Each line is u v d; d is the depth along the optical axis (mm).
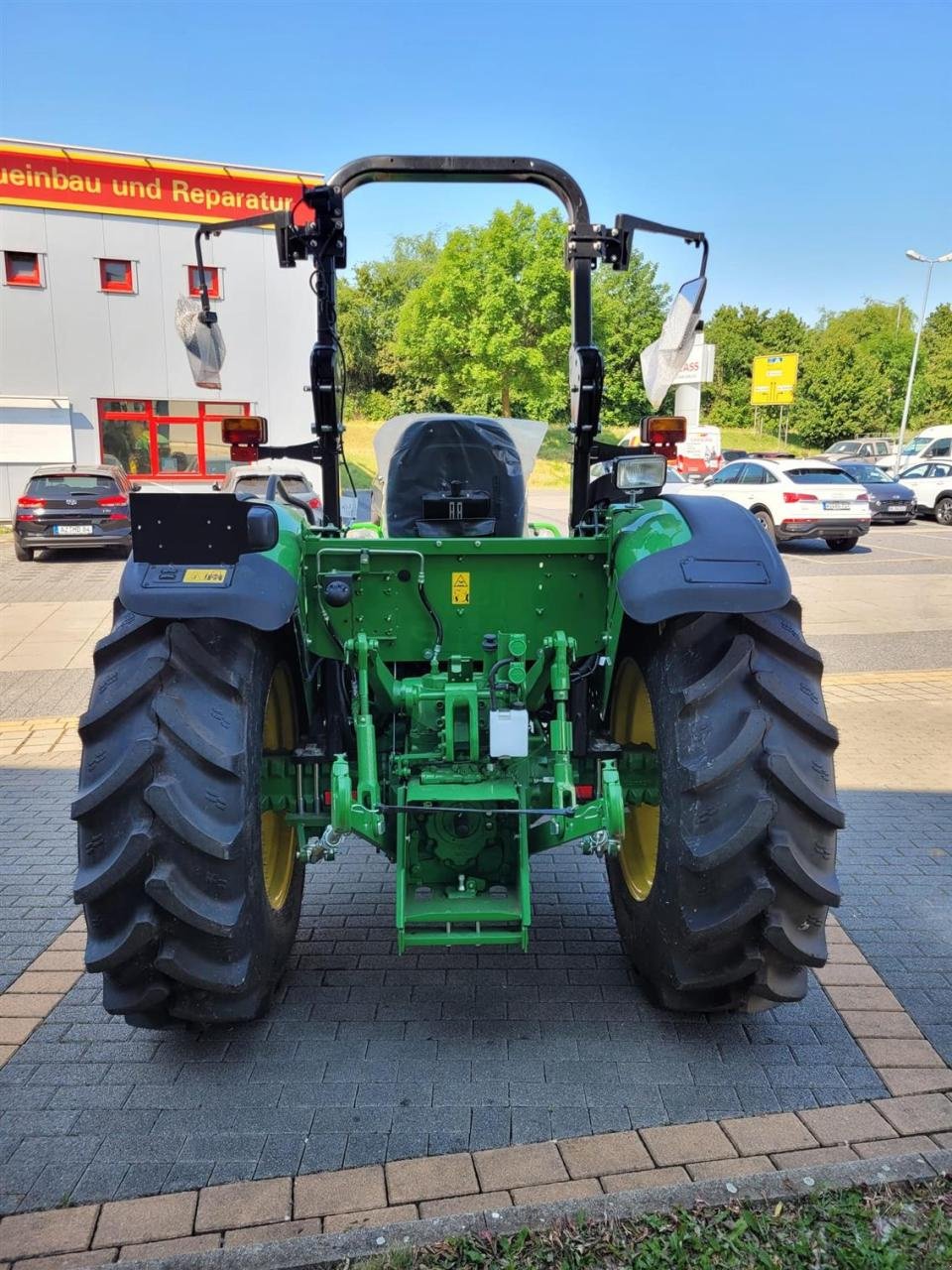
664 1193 2320
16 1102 2715
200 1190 2375
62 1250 2197
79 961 3480
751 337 63312
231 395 22078
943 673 8156
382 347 27453
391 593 3162
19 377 20781
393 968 3443
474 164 3438
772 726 2645
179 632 2691
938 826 4816
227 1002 2744
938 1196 2318
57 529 14641
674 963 2789
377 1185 2381
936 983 3344
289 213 3273
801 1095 2729
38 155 19984
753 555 2674
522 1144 2525
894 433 55188
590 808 2744
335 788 2729
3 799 5227
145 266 21156
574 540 3121
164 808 2471
